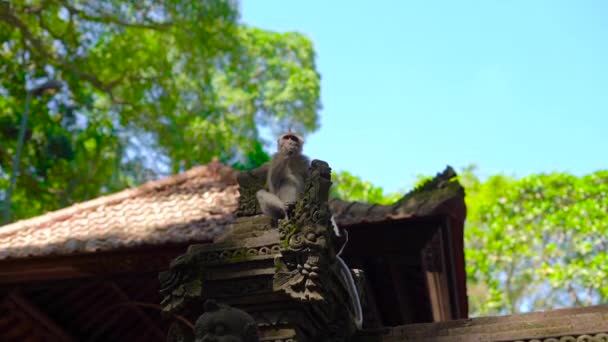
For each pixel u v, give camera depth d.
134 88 24.95
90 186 25.56
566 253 29.34
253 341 4.97
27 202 25.09
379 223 10.61
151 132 25.25
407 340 6.25
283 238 5.75
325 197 5.92
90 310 11.80
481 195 31.44
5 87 24.27
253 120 27.33
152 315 11.91
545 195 30.52
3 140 24.03
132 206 12.98
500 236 30.27
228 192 13.20
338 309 6.11
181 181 13.70
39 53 24.02
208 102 26.02
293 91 28.30
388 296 12.18
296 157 6.57
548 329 5.77
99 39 24.48
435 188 11.09
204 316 5.02
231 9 24.34
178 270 5.98
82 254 10.81
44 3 23.38
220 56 25.39
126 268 10.91
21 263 10.99
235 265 5.93
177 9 23.61
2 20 22.47
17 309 11.40
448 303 11.28
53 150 23.78
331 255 5.80
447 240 10.92
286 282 5.67
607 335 5.62
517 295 29.28
